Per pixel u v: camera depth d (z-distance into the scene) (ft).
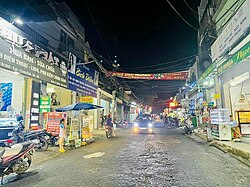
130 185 14.87
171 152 28.04
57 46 51.42
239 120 41.14
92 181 15.96
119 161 22.80
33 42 29.19
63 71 37.52
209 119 40.68
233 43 27.76
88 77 50.65
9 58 24.11
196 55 66.28
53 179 16.89
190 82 67.41
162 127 89.10
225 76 44.34
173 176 16.96
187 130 54.80
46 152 29.17
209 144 34.96
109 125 49.98
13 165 17.70
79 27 61.21
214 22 44.78
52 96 52.39
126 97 127.44
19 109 38.06
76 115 39.27
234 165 20.71
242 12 24.81
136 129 76.48
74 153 29.14
